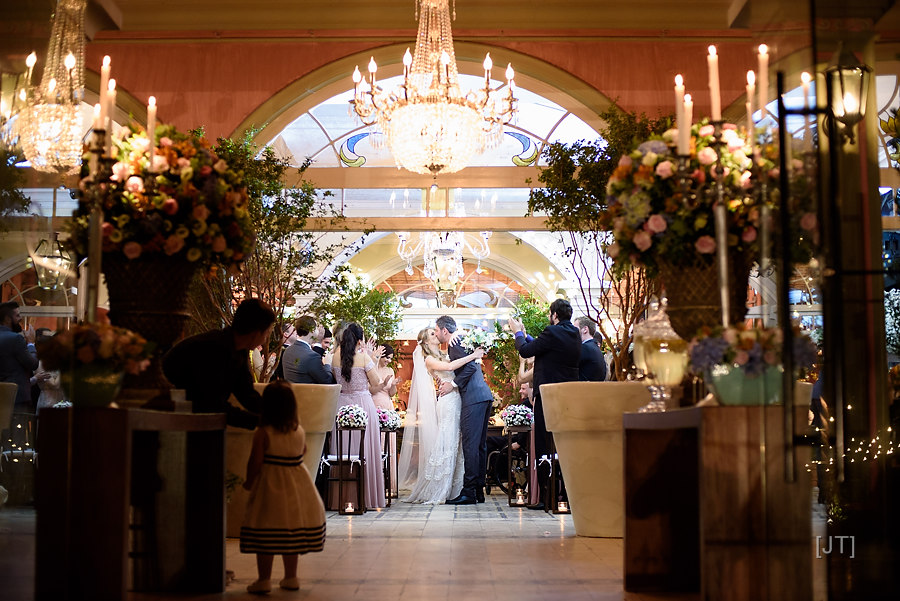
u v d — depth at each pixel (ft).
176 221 13.01
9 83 12.18
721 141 11.93
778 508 10.14
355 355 27.73
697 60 25.00
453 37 25.44
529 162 30.63
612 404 18.76
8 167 12.22
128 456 10.15
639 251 13.28
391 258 57.93
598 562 15.51
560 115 29.12
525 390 30.83
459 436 30.17
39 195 12.91
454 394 30.19
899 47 12.19
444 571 14.56
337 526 21.85
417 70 23.43
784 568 10.11
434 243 55.36
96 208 11.67
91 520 10.07
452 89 23.34
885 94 15.01
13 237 12.28
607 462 18.92
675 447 12.96
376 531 20.62
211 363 14.25
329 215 30.68
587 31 25.21
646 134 19.86
